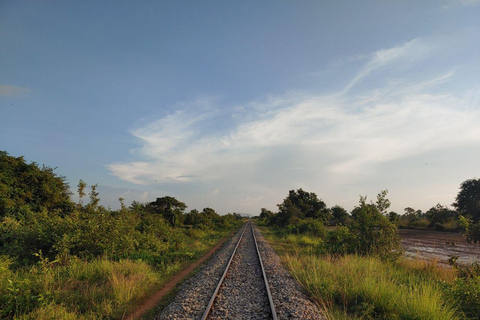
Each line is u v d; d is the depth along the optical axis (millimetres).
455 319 5852
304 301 7020
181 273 11289
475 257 17391
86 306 6719
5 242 11203
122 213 16453
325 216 49188
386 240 13180
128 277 8844
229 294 7770
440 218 51188
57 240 10883
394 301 6496
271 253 16062
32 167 18312
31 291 6672
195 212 44219
